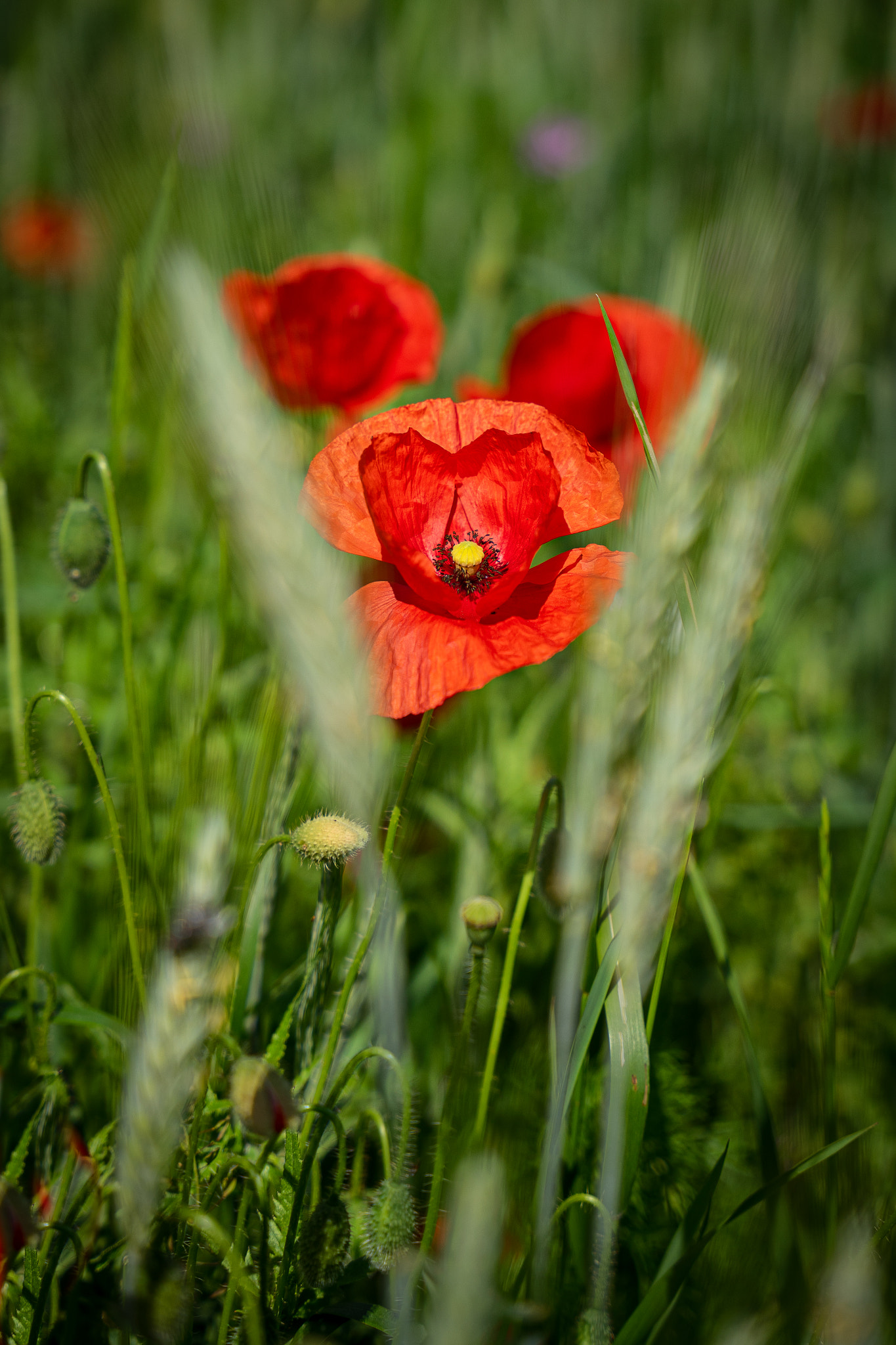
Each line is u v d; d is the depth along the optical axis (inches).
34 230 57.4
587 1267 25.5
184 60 67.2
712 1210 27.7
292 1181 24.6
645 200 69.3
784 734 36.9
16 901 31.3
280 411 30.4
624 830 24.5
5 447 28.2
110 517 26.0
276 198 31.3
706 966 32.4
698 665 23.2
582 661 25.7
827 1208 25.7
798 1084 29.2
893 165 69.3
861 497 42.3
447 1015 29.2
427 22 73.7
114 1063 27.2
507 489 25.5
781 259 28.7
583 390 33.1
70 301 59.4
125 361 29.1
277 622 22.4
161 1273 23.2
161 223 29.0
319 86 84.6
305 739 26.6
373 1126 26.5
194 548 29.6
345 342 30.6
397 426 26.0
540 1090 28.6
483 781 32.6
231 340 23.0
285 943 31.5
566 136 73.3
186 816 28.3
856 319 49.0
